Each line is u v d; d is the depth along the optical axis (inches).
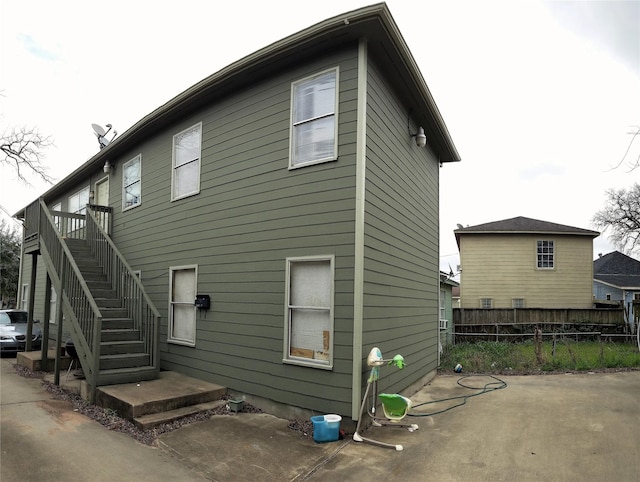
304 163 236.8
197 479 152.2
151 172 371.9
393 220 263.1
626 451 178.2
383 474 156.5
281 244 244.4
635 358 415.8
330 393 211.9
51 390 282.5
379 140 240.1
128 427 205.9
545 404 259.9
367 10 201.5
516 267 770.2
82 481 148.8
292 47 232.5
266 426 213.0
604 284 1154.7
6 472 154.9
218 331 278.8
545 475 155.3
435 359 379.9
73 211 552.4
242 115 278.5
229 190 282.2
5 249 1263.5
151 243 362.3
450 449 182.5
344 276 213.6
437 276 399.9
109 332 282.2
